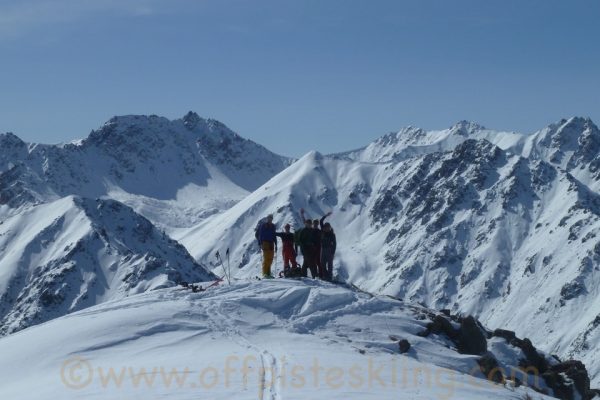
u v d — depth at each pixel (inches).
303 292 1432.1
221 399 896.9
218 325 1279.5
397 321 1366.9
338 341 1253.7
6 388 1075.9
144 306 1390.3
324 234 1593.3
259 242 1608.0
